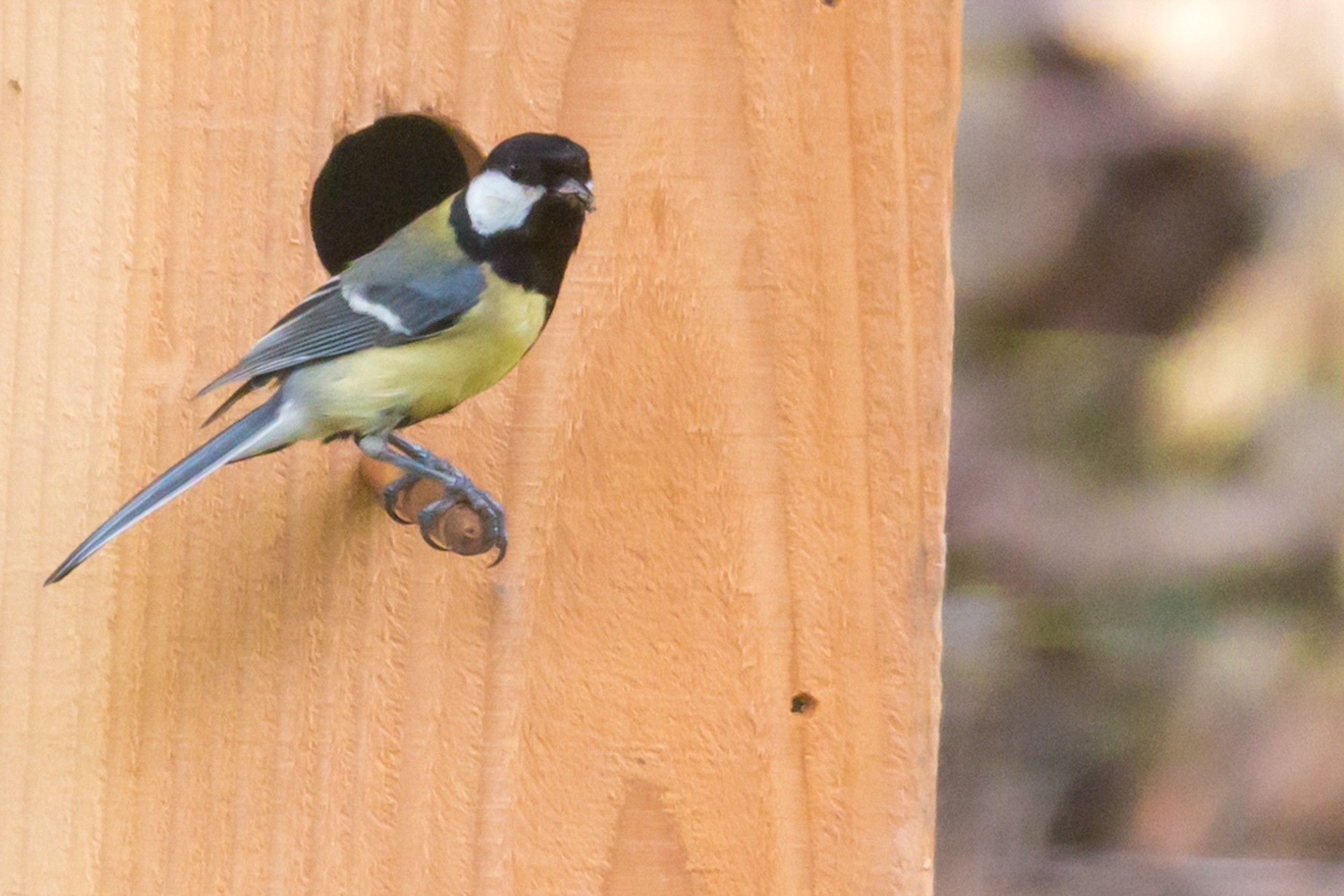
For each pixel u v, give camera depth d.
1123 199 8.07
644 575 5.04
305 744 4.97
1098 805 7.69
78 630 4.95
